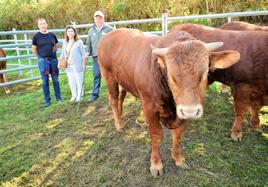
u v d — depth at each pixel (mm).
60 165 4352
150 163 4125
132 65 3951
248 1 10242
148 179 3865
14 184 4070
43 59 6754
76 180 4012
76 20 14727
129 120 5371
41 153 4711
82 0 14766
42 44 6711
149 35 4383
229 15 6867
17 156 4715
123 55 4293
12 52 14977
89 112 6070
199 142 4484
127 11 12742
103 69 5020
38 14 16109
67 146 4809
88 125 5457
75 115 6004
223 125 4887
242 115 4461
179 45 2840
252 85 4301
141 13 12445
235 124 4512
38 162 4473
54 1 15734
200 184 3693
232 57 2924
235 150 4289
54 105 6742
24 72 11609
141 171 4008
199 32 5016
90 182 3941
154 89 3416
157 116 3676
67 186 3922
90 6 14484
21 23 16766
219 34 4773
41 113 6379
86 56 6625
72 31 6598
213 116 5172
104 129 5219
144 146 4527
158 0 11961
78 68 6633
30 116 6336
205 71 2762
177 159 3990
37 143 5059
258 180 3732
